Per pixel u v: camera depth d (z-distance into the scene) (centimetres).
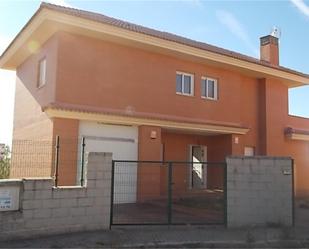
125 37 1543
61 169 1388
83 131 1473
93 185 978
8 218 852
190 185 2006
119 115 1529
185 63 1836
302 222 1228
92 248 812
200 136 2088
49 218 907
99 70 1541
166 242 884
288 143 2266
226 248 900
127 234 938
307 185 2339
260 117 2177
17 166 1622
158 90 1716
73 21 1408
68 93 1453
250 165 1127
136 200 1585
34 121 1616
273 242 941
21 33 1589
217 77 1967
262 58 2433
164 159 1934
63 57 1457
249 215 1106
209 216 1238
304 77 2264
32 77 1702
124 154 1577
